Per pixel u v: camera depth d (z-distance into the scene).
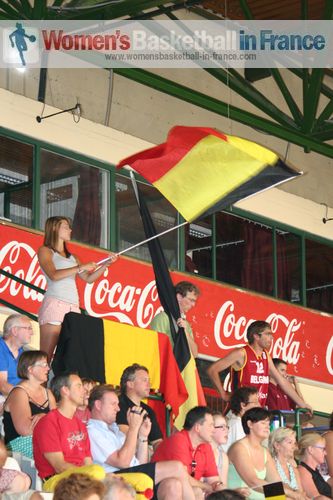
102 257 22.48
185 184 15.70
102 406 13.03
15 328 14.34
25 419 12.82
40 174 21.67
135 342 15.67
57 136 22.28
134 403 14.14
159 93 25.44
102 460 12.77
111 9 21.33
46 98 22.42
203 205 15.65
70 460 12.30
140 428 13.66
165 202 24.50
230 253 25.98
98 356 15.09
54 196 21.91
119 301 22.41
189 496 12.08
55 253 15.41
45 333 15.14
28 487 11.13
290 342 27.09
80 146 22.80
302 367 27.30
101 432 12.91
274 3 25.58
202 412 13.44
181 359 16.16
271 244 27.41
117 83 24.33
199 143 15.72
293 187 28.83
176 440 13.36
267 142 28.44
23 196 21.22
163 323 16.66
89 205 22.66
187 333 16.77
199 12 26.52
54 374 14.67
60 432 12.33
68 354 14.65
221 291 25.28
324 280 28.86
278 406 18.02
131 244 23.38
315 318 28.17
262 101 25.38
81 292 21.59
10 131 21.22
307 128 25.78
